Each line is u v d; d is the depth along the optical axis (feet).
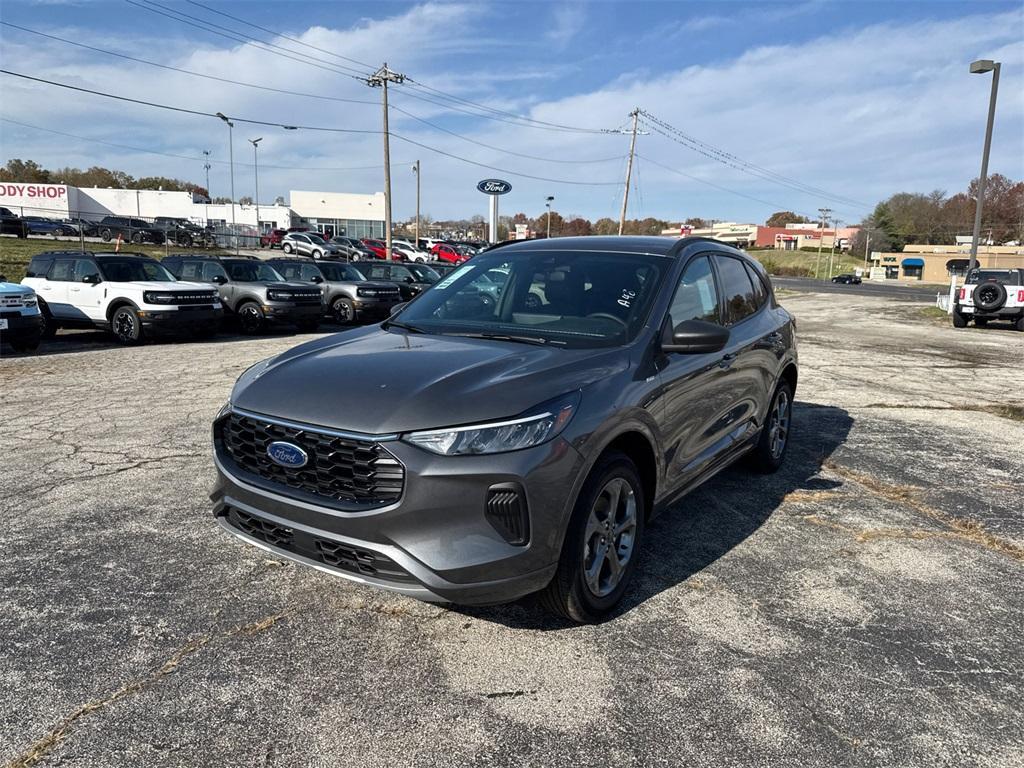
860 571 12.51
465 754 7.82
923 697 8.98
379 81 121.90
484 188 109.81
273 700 8.67
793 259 404.57
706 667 9.52
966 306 62.69
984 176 77.77
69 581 11.53
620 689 9.00
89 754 7.69
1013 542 13.98
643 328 11.80
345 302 58.13
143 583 11.50
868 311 85.20
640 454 11.51
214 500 10.74
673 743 8.05
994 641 10.34
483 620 10.61
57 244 118.52
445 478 8.74
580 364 10.50
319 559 9.56
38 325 36.91
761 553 13.16
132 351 39.24
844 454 20.04
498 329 12.44
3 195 194.49
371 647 9.84
